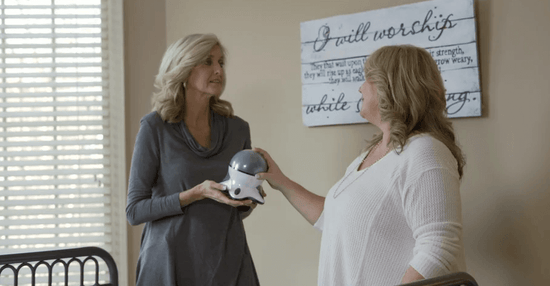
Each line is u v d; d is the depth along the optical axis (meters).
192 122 1.71
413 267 1.08
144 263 1.62
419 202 1.12
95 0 2.68
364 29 2.14
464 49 1.91
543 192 1.75
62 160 2.61
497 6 1.86
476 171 1.90
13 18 2.63
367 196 1.23
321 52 2.25
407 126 1.24
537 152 1.77
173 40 2.69
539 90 1.77
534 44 1.79
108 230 2.60
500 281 1.83
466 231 1.91
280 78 2.40
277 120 2.40
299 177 2.33
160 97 1.67
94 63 2.64
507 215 1.82
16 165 2.58
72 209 2.60
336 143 2.23
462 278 0.99
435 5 1.97
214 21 2.60
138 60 2.68
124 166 2.61
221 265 1.62
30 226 2.62
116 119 2.63
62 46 2.64
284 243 2.36
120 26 2.66
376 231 1.20
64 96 2.63
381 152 1.33
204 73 1.66
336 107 2.21
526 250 1.78
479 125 1.90
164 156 1.64
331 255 1.29
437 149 1.16
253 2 2.50
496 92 1.86
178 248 1.60
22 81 2.65
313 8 2.32
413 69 1.25
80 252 1.71
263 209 2.43
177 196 1.57
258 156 1.55
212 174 1.66
